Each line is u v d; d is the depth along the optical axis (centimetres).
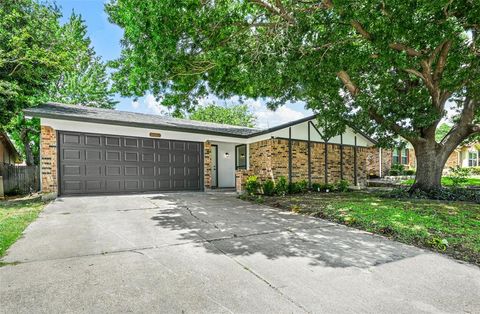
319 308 258
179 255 393
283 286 301
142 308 254
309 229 548
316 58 689
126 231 515
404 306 263
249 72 735
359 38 666
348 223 591
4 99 1028
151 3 627
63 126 899
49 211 688
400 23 541
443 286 306
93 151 951
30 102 1173
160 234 499
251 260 377
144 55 747
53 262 361
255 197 978
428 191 955
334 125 1093
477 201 840
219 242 457
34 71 1084
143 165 1048
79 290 285
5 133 1394
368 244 454
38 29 1092
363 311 254
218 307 258
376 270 348
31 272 329
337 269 350
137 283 303
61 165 901
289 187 1122
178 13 653
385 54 637
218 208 767
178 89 976
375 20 554
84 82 2095
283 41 677
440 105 938
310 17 633
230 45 759
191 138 1155
